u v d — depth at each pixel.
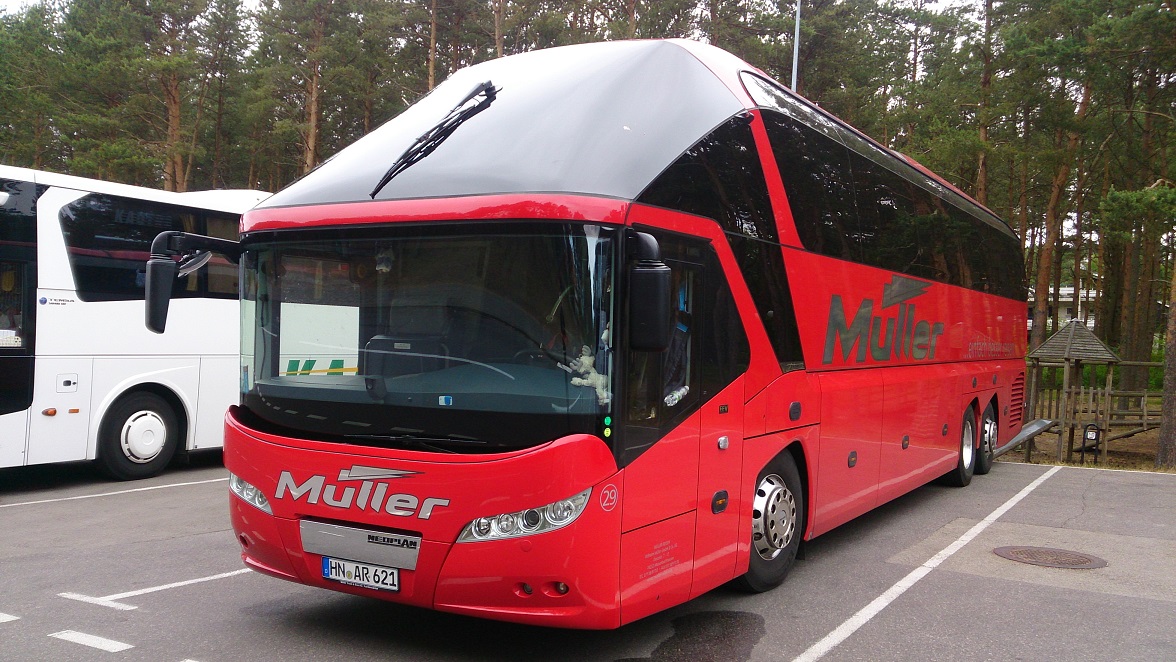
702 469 5.03
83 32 34.72
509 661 4.74
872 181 8.05
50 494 9.84
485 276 4.38
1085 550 7.59
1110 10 21.23
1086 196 34.12
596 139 4.63
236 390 11.74
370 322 4.62
